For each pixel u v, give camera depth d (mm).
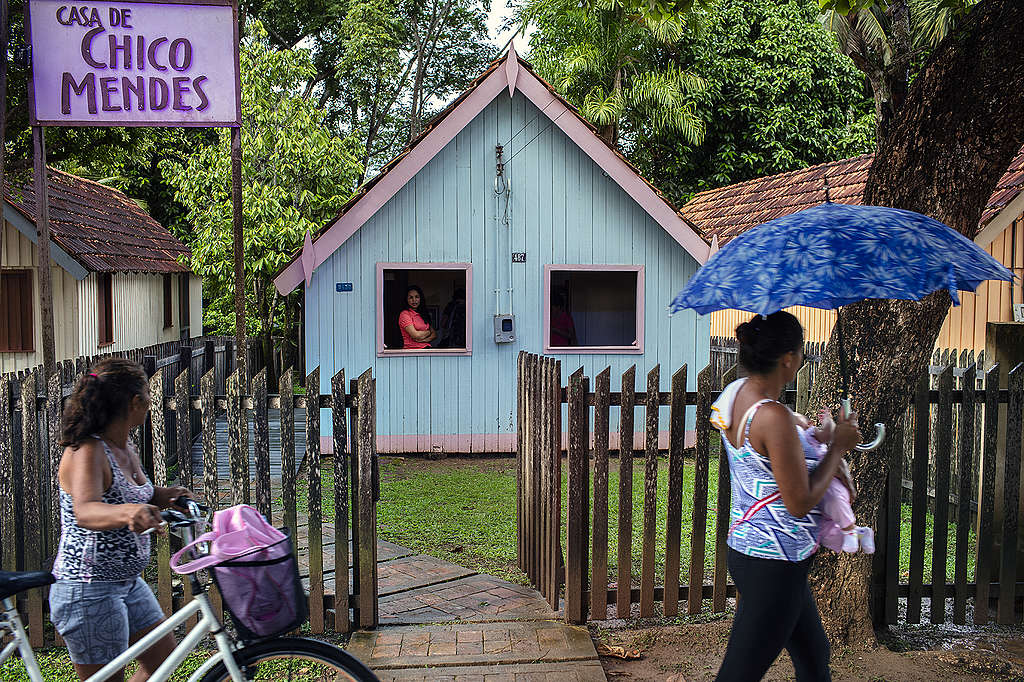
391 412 11094
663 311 11422
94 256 12906
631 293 11523
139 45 6238
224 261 15516
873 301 4562
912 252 3012
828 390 4699
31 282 12195
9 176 11117
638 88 20656
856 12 5855
